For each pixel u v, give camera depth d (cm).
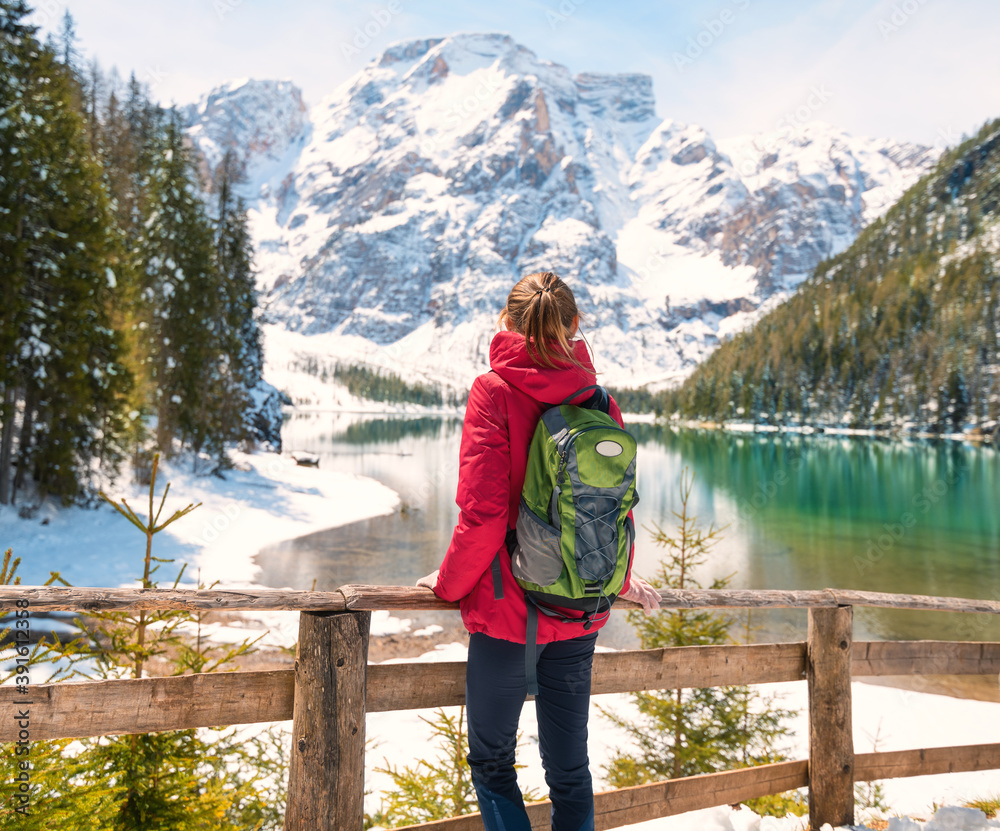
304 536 2070
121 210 2830
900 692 961
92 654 273
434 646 1127
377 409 19862
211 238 3047
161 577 1352
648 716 603
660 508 3180
